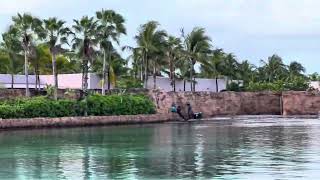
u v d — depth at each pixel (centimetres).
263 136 5991
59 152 4491
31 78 10869
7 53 9331
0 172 3412
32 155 4291
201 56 11475
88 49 8831
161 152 4428
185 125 8369
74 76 10831
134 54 10850
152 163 3753
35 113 7612
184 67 11769
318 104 12125
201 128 7550
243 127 7725
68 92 8725
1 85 9394
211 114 11025
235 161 3794
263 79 17338
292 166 3528
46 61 9838
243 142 5256
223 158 3972
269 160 3828
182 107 10325
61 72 12088
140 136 6138
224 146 4869
